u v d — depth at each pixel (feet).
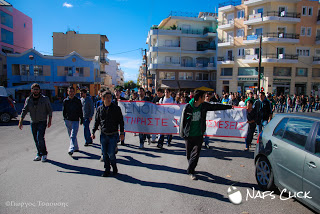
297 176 11.36
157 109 25.49
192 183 15.19
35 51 135.03
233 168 18.30
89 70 146.10
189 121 15.79
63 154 21.61
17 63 132.36
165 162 19.70
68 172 16.87
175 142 28.14
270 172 13.76
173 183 15.15
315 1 110.42
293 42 108.17
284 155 12.49
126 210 11.59
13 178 15.57
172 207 11.96
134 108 25.79
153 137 27.53
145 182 15.25
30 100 18.71
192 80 138.72
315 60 112.37
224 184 15.06
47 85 122.31
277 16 107.45
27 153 21.81
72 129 21.75
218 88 128.36
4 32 134.21
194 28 139.74
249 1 112.57
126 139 29.73
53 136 30.89
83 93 24.85
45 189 13.92
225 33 125.39
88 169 17.57
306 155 11.03
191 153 16.14
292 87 111.86
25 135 30.96
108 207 11.87
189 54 137.80
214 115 25.64
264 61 107.55
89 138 25.14
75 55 142.82
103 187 14.34
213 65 134.72
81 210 11.53
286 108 85.61
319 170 10.07
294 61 108.27
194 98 15.78
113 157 16.21
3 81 124.47
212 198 13.04
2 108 42.16
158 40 135.13
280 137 13.44
